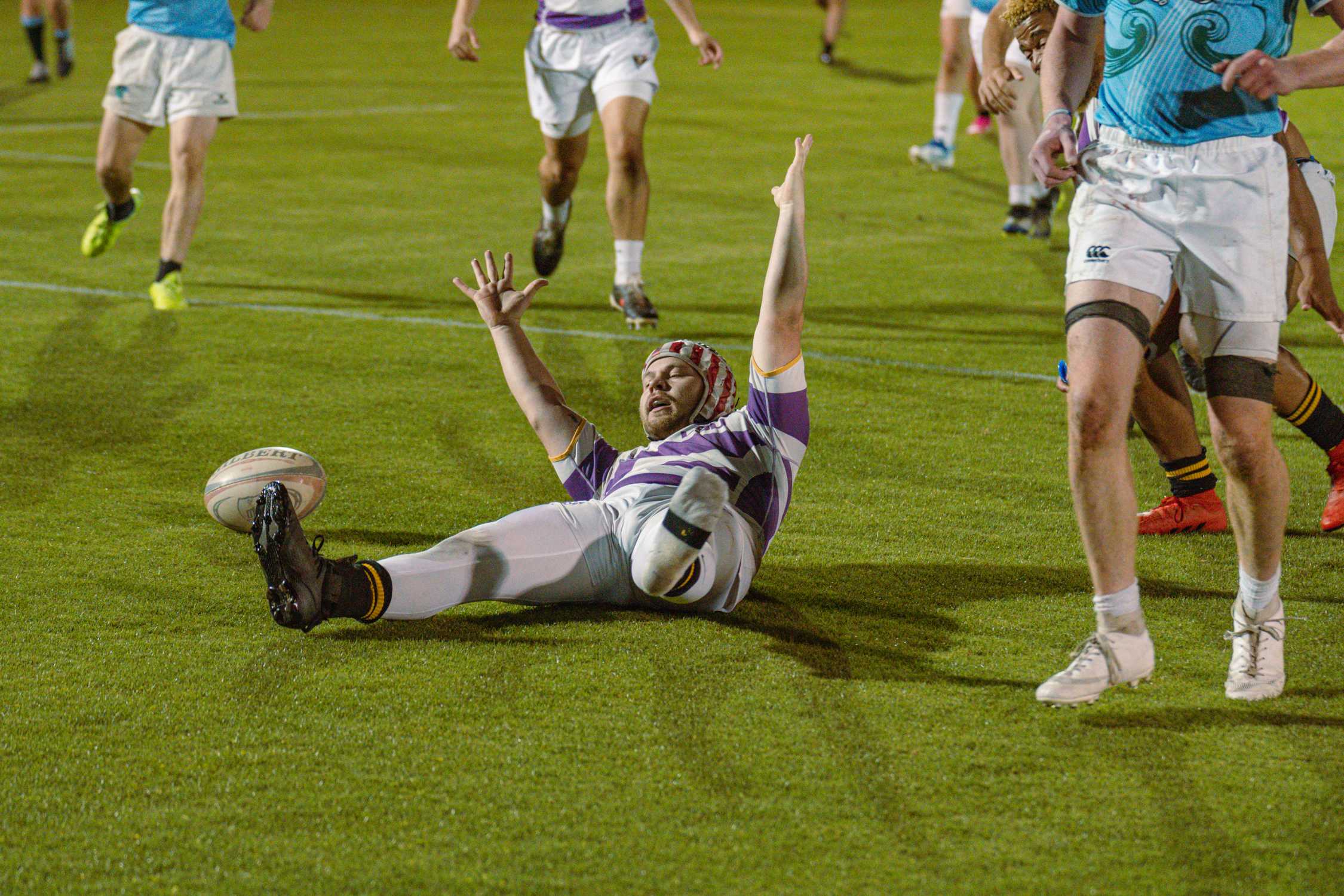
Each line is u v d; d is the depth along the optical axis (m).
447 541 10.96
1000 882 7.59
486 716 9.52
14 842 7.96
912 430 16.94
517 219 31.27
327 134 43.56
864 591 11.95
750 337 21.73
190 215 23.00
